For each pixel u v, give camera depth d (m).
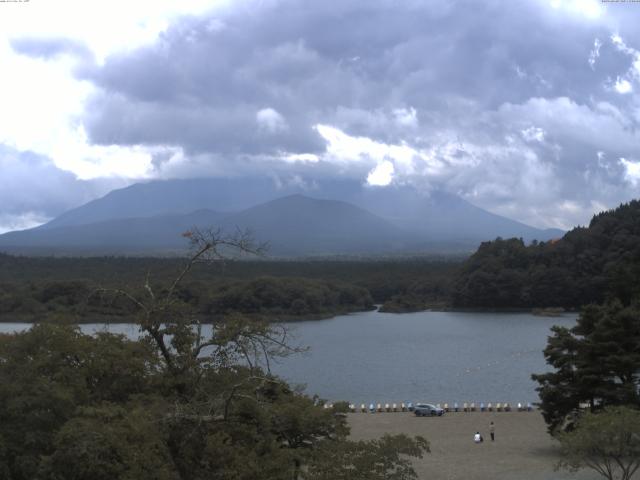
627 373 54.88
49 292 151.25
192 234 29.23
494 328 182.25
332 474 24.30
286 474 25.69
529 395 91.06
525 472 49.38
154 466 24.12
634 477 45.62
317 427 32.12
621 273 104.94
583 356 54.47
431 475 49.19
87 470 25.53
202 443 26.56
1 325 140.62
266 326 29.47
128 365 32.47
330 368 113.56
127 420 25.72
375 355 128.62
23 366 31.14
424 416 76.19
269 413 28.95
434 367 114.88
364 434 65.69
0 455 27.48
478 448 58.84
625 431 38.94
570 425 53.66
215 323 30.53
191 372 29.47
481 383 100.44
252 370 28.92
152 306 29.22
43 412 29.17
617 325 55.03
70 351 32.81
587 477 46.91
